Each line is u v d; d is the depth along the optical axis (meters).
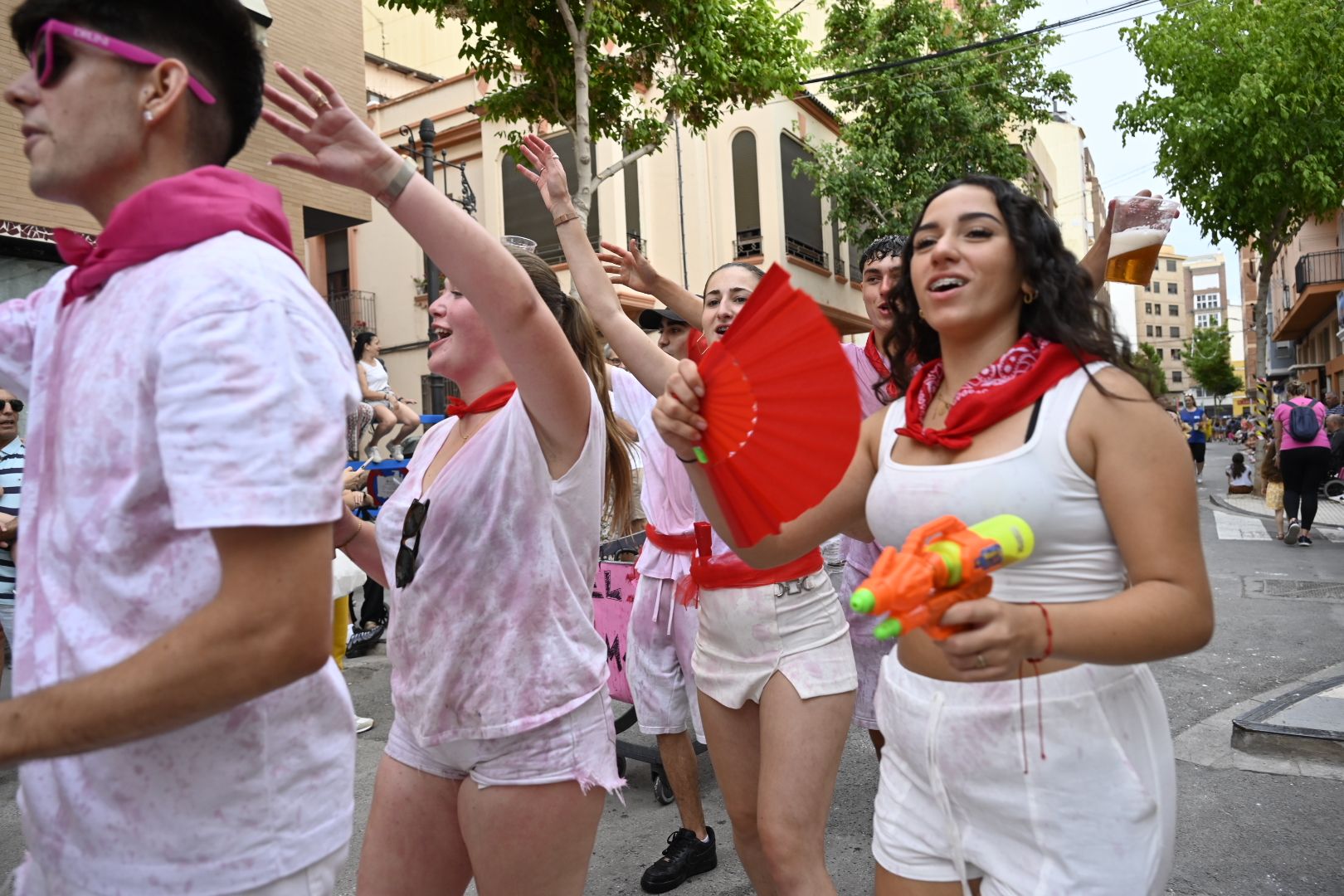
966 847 1.58
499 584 1.80
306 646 1.01
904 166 18.06
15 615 1.15
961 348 1.70
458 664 1.81
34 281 6.95
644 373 2.25
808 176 18.91
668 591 3.16
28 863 1.23
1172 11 16.27
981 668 1.19
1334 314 29.45
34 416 1.22
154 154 1.17
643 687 3.21
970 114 17.52
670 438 1.59
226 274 1.04
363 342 9.09
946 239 1.64
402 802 1.96
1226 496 16.80
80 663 1.06
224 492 0.97
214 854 1.11
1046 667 1.52
